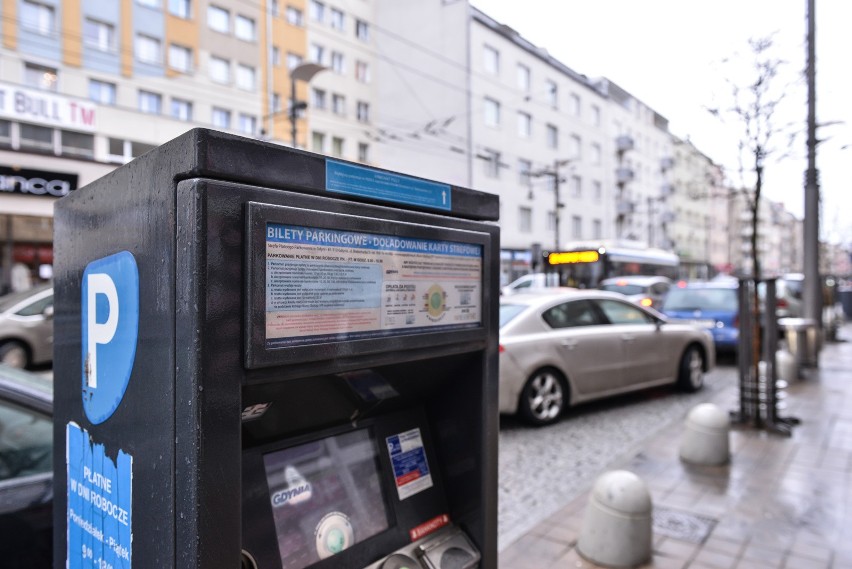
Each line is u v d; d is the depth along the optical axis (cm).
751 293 622
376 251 130
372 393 149
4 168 1744
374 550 152
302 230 115
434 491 171
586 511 339
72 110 2038
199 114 2655
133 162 117
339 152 3397
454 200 152
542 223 3528
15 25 2120
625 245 2372
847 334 1705
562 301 674
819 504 402
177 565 107
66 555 151
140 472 117
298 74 1684
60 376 152
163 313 108
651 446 539
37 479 230
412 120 3341
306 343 116
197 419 102
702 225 5891
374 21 3544
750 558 329
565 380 647
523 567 323
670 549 340
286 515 138
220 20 2764
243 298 107
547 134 3588
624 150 4300
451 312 151
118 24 2384
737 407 707
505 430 612
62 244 149
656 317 768
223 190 104
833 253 3378
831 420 630
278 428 138
